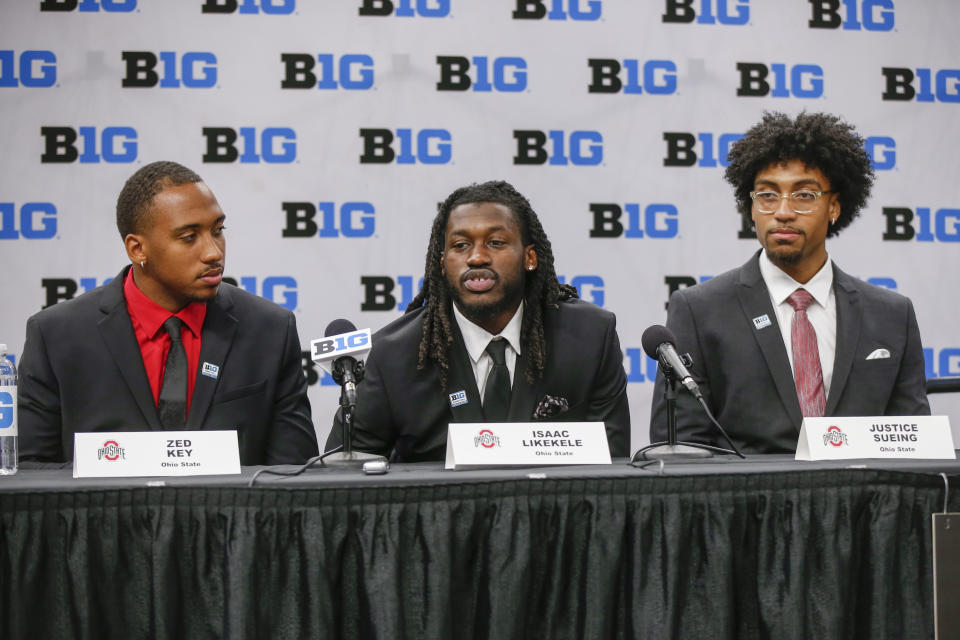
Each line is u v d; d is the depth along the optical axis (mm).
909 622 2869
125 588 2684
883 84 6301
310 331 6027
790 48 6258
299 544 2693
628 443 3822
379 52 6059
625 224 6191
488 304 3465
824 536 2861
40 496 2666
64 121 5867
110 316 3725
